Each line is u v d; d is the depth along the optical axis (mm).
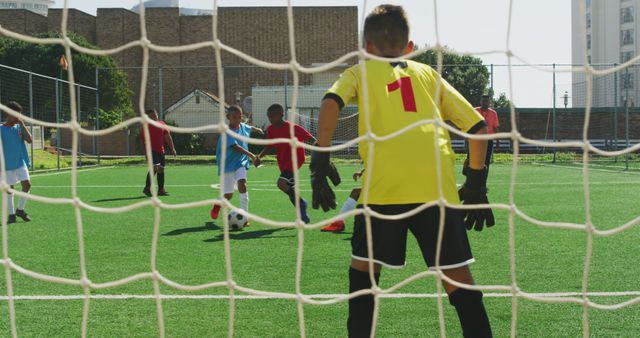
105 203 11227
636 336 3576
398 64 2947
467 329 2854
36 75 19297
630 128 26734
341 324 3873
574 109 28203
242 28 42750
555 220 8547
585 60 2721
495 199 11234
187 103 31047
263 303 4344
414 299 4367
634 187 13391
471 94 27594
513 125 2754
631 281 4910
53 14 44125
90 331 3773
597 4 63250
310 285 4832
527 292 4582
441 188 2736
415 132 2832
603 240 6824
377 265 2988
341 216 2727
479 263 5633
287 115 26312
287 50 42656
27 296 4547
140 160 25047
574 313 4043
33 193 13023
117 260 5902
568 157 24828
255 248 6461
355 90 2895
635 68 26500
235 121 8016
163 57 43156
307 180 15805
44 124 2850
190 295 4566
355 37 42438
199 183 15414
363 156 2914
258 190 13461
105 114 31609
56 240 7090
